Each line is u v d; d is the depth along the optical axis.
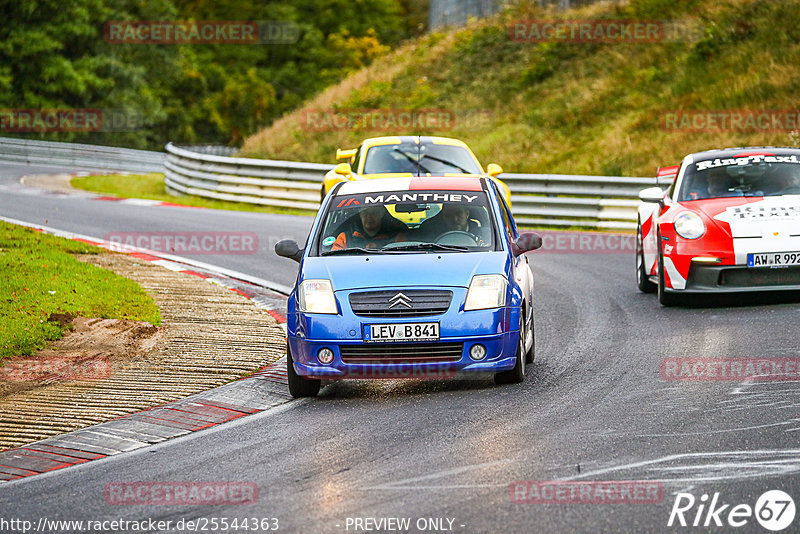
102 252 55.22
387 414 25.75
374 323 27.45
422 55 141.88
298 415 26.28
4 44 183.88
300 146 118.44
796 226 38.97
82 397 28.19
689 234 39.59
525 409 25.44
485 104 119.81
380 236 30.39
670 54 112.88
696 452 20.89
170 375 30.67
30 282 41.72
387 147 56.91
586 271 52.09
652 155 89.31
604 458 20.77
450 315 27.53
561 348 33.50
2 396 28.39
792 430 22.19
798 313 37.09
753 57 102.50
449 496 18.70
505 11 142.50
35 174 122.00
